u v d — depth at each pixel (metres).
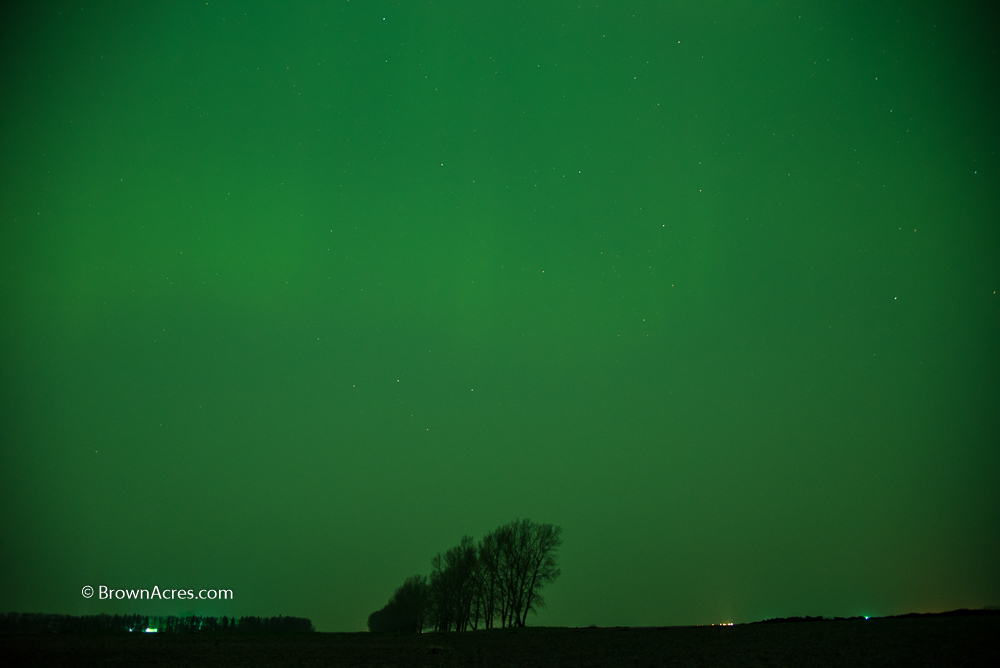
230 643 38.94
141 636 46.09
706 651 26.44
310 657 28.39
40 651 29.95
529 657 26.94
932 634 26.61
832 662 20.73
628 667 21.94
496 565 62.62
